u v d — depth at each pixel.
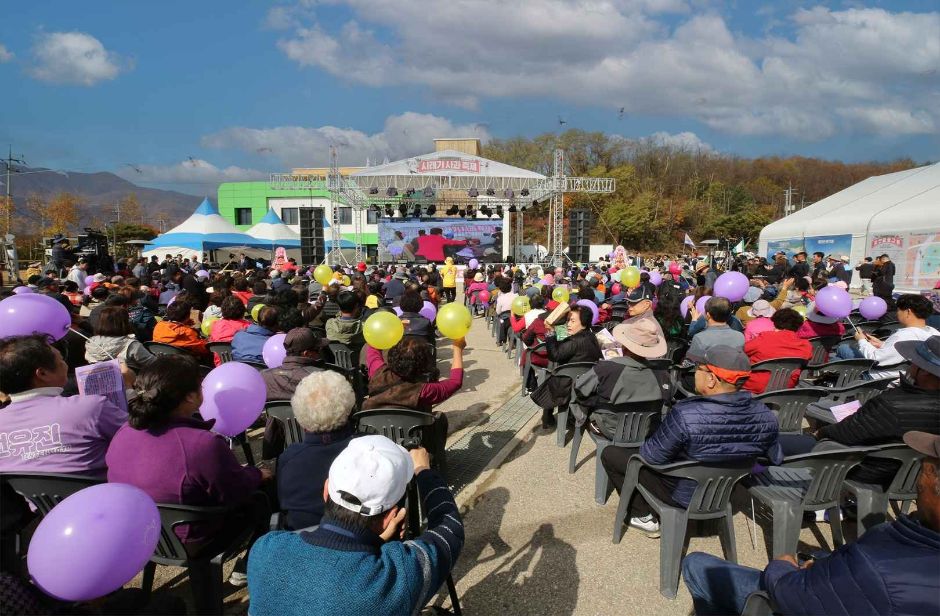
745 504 3.53
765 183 66.06
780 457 2.59
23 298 3.35
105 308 3.88
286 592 1.30
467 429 4.96
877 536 1.40
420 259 25.95
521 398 6.03
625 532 3.16
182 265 17.81
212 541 2.15
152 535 1.58
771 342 3.98
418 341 3.19
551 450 4.43
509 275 13.91
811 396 3.54
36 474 2.13
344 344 5.41
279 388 3.34
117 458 2.09
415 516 2.66
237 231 23.61
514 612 2.49
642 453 2.68
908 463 2.57
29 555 1.42
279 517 2.25
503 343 9.55
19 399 2.27
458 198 26.34
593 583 2.70
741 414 2.45
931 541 1.29
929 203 16.94
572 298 7.40
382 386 3.23
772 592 1.67
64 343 4.02
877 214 18.47
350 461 1.38
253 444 4.62
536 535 3.13
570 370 4.25
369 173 20.78
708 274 9.12
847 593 1.38
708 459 2.46
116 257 31.31
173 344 4.64
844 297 4.91
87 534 1.41
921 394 2.48
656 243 55.16
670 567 2.58
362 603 1.28
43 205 44.81
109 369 2.52
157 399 2.05
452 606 2.45
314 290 11.00
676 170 60.47
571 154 54.16
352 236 36.25
